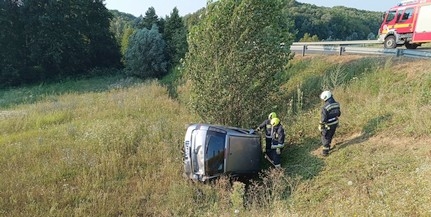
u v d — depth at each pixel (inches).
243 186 290.5
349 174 268.7
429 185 212.7
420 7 617.9
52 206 279.3
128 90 879.7
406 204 204.4
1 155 395.2
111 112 625.0
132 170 360.2
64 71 1438.2
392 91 380.2
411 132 289.6
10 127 542.9
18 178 330.6
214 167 308.7
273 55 414.6
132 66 1289.4
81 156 385.1
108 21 1620.3
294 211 246.5
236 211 248.7
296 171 309.6
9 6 1310.3
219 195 294.4
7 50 1318.9
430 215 187.2
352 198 232.7
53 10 1359.5
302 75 570.9
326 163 300.0
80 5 1459.2
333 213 220.5
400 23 652.1
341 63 538.9
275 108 428.5
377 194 230.7
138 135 457.1
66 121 590.6
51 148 423.8
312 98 477.4
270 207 262.2
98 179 333.4
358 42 751.1
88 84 1161.4
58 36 1364.4
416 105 323.3
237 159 318.7
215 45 398.9
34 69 1376.7
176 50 1289.4
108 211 278.2
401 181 236.2
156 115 594.2
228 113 402.0
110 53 1590.8
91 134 463.5
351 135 334.0
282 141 323.6
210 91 397.4
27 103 823.7
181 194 296.2
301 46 687.1
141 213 285.7
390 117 324.8
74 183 331.3
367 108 354.6
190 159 314.8
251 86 394.6
